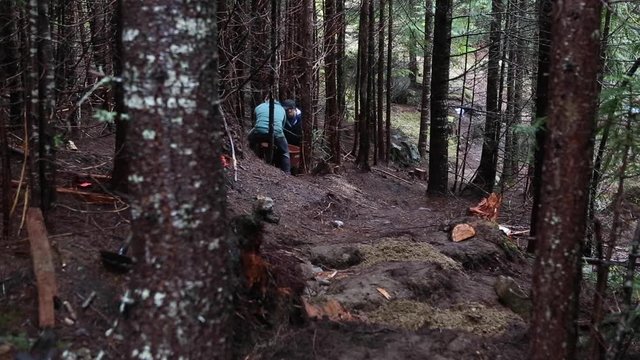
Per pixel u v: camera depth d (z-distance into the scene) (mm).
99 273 3359
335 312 4031
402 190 11445
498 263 5754
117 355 2793
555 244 2535
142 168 2449
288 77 10070
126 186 4301
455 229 6133
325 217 7395
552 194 2518
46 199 3729
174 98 2410
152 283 2492
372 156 14172
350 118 16219
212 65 2518
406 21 14586
